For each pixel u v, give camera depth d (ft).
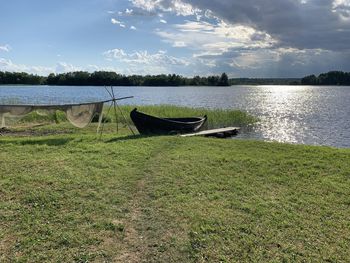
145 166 29.40
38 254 15.70
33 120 63.05
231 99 195.31
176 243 16.85
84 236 17.37
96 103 45.21
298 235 17.85
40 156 31.60
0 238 16.97
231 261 15.47
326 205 21.75
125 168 28.58
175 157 32.60
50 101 127.03
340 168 29.71
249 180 26.27
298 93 297.74
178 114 79.77
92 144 37.63
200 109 89.10
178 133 52.85
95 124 62.54
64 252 15.94
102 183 24.73
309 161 31.73
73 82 460.14
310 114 106.01
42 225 18.31
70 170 27.30
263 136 65.46
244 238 17.37
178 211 20.35
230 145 39.93
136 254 15.96
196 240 17.12
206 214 19.97
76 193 22.68
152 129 50.44
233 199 22.36
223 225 18.71
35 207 20.45
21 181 24.39
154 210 20.51
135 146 37.35
